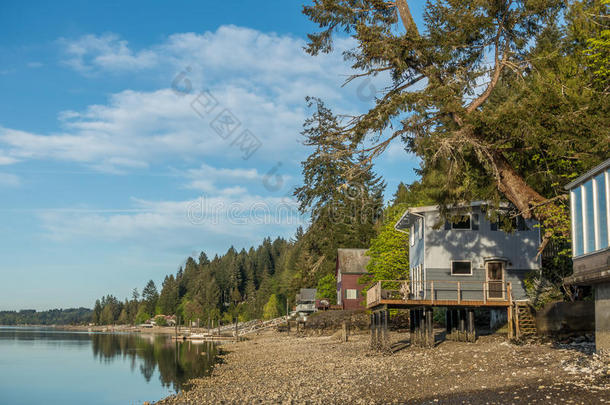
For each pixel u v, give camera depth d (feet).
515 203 79.71
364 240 262.47
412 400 49.73
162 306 654.94
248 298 516.32
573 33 84.07
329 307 238.07
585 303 81.61
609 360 48.96
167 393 89.04
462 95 78.69
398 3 83.97
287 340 191.83
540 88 70.90
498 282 104.63
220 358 146.41
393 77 83.20
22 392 102.01
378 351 99.40
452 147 74.38
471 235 111.75
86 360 170.50
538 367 56.18
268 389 70.03
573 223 59.00
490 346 83.97
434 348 90.27
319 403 53.78
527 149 77.10
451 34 75.31
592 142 68.03
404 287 103.35
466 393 48.80
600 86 82.99
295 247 455.63
